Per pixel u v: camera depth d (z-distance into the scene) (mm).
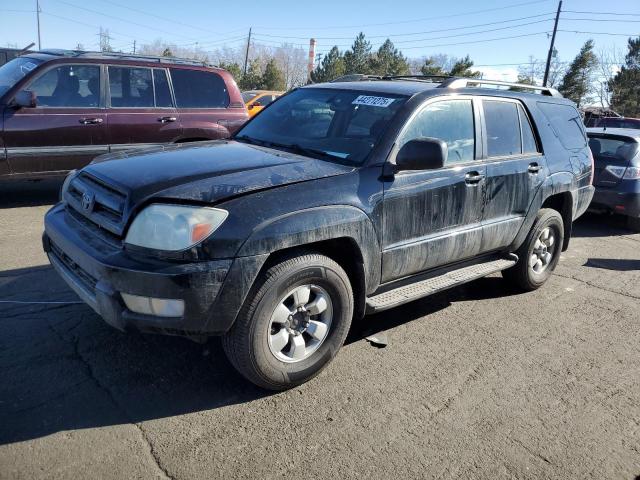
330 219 3172
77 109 7137
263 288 2963
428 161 3398
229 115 8297
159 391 3184
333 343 3396
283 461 2691
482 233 4344
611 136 8367
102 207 3172
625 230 8492
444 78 4711
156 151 3783
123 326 2863
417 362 3760
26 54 7691
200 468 2600
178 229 2777
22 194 8062
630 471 2809
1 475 2455
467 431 3033
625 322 4723
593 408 3348
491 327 4430
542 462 2828
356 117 3936
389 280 3766
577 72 58500
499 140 4555
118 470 2543
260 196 3002
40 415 2885
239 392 3236
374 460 2748
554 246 5371
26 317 3934
